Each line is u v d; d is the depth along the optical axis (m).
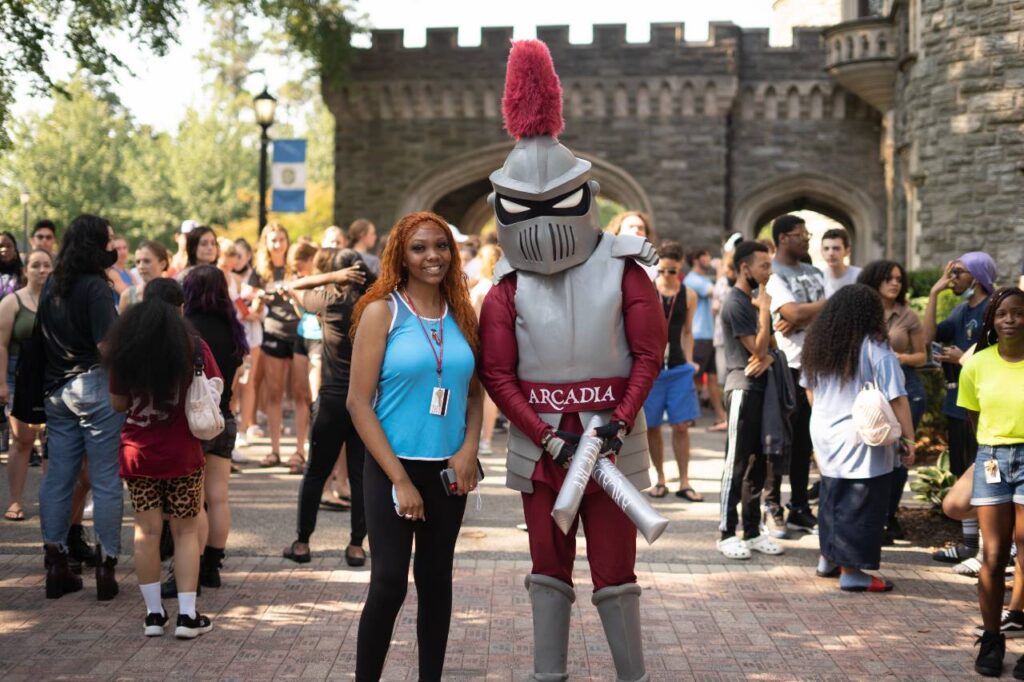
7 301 7.18
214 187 58.53
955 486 5.41
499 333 4.48
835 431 6.34
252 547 7.24
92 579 6.42
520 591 6.29
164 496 5.44
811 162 24.55
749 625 5.74
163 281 5.73
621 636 4.39
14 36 14.27
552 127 4.45
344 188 25.31
